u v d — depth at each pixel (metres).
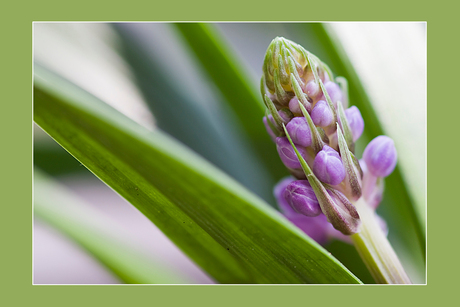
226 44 0.24
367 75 0.24
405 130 0.24
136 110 0.26
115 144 0.20
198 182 0.20
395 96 0.24
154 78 0.26
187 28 0.24
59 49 0.26
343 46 0.24
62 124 0.20
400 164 0.23
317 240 0.22
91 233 0.24
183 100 0.26
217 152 0.25
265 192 0.24
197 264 0.22
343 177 0.20
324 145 0.20
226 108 0.25
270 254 0.21
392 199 0.24
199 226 0.21
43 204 0.24
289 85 0.20
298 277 0.21
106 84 0.26
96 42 0.26
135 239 0.25
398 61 0.24
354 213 0.20
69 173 0.26
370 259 0.21
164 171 0.20
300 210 0.20
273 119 0.20
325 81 0.21
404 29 0.24
